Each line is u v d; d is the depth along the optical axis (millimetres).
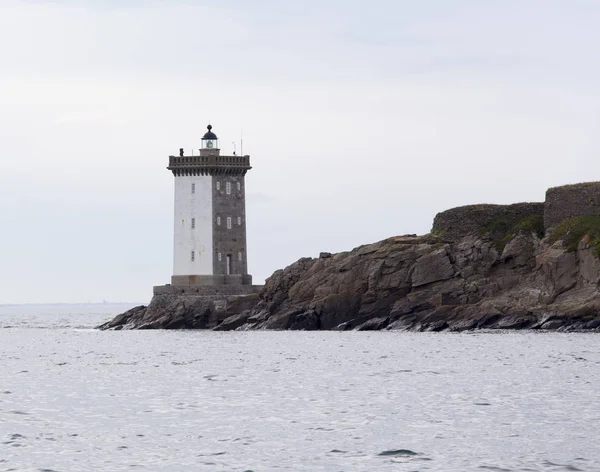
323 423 143625
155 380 198750
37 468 118688
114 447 129375
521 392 169625
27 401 168875
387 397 167375
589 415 145875
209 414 152750
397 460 120500
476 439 130750
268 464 119688
